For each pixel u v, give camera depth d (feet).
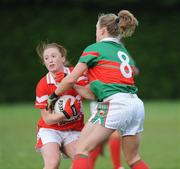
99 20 66.13
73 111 67.41
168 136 142.00
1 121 174.09
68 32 241.14
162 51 247.09
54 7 243.19
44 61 69.67
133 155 65.26
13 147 122.62
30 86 241.96
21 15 241.96
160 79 247.29
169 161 104.83
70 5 243.40
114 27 65.36
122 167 91.86
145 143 130.41
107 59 63.72
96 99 65.67
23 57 241.35
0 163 101.35
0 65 240.73
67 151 68.44
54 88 67.67
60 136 68.44
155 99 247.91
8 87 240.94
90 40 241.55
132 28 65.92
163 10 249.14
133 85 64.85
